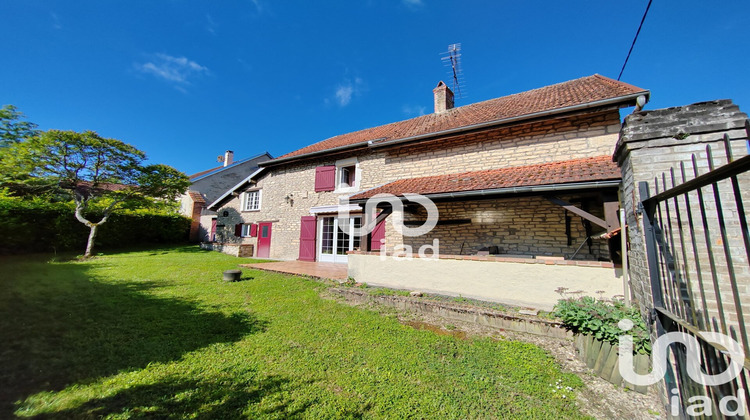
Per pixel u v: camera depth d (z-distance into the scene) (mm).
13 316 4277
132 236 16312
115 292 5961
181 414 2234
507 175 6250
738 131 2479
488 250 7145
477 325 4496
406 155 8891
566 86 9180
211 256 12898
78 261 10516
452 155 8141
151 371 2875
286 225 13070
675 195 2008
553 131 6922
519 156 7242
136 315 4527
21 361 2973
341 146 10883
